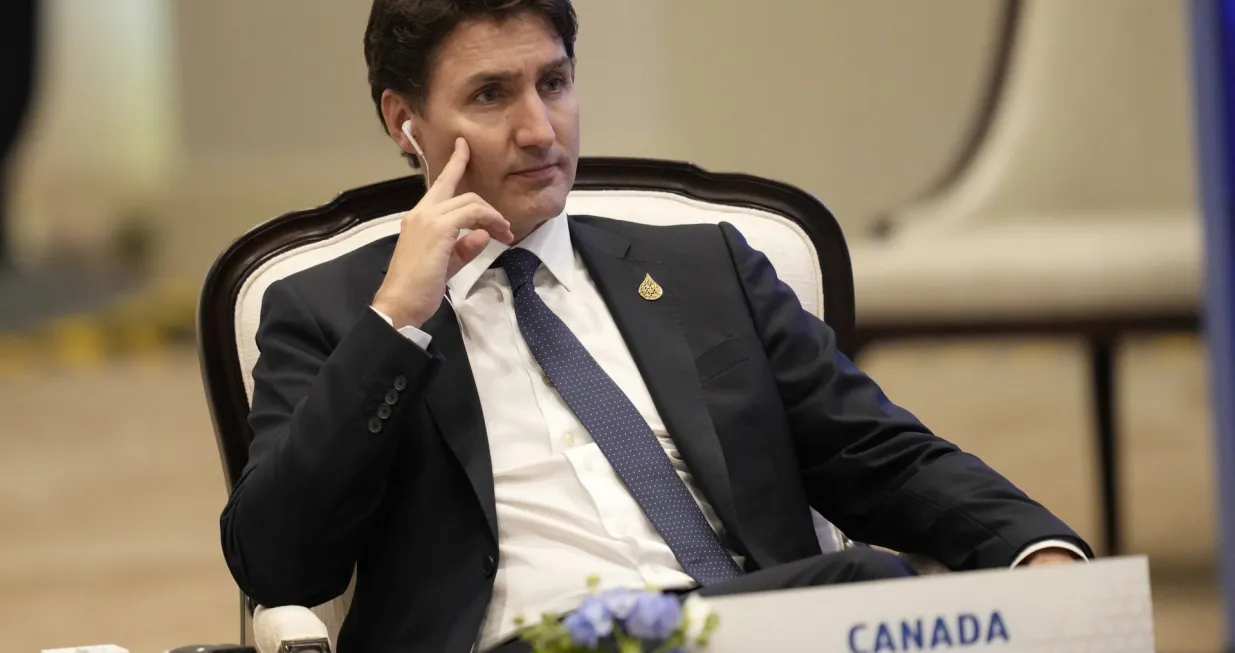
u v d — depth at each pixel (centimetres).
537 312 600
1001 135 1440
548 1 583
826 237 710
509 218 595
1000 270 1262
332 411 530
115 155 3394
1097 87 1423
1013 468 1557
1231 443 670
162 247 3053
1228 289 654
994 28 2188
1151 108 1420
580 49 2223
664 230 647
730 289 623
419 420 575
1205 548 1260
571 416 586
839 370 612
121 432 2072
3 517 1617
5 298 3181
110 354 2858
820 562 498
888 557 498
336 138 2809
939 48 2208
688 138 2244
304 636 512
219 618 1236
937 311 1274
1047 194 1427
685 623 412
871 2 2211
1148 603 448
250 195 2877
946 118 2214
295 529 530
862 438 598
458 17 580
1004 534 548
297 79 2792
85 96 3384
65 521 1584
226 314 663
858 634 428
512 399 587
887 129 2227
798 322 625
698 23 2227
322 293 605
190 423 2114
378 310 546
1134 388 1958
